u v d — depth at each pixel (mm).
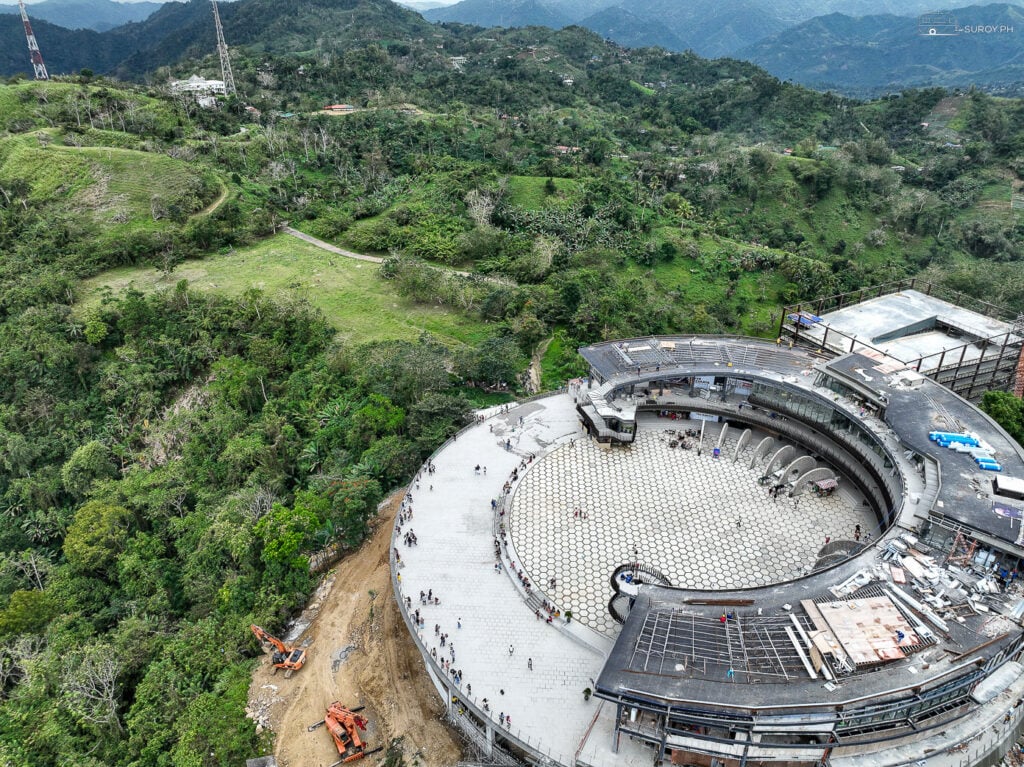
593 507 77125
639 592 57844
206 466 99875
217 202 164500
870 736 47250
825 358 93188
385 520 84500
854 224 180125
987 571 56219
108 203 156250
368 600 73188
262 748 57781
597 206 162125
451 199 166125
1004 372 98688
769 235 170875
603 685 47438
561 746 50844
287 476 95188
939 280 132125
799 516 75875
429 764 56125
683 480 81812
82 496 101500
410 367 99312
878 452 74562
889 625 50875
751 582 66750
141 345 120625
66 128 174875
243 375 111250
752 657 49594
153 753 60625
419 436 92062
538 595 64625
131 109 189000
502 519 74750
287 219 168250
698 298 136500
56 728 64562
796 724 45469
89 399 115312
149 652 72125
